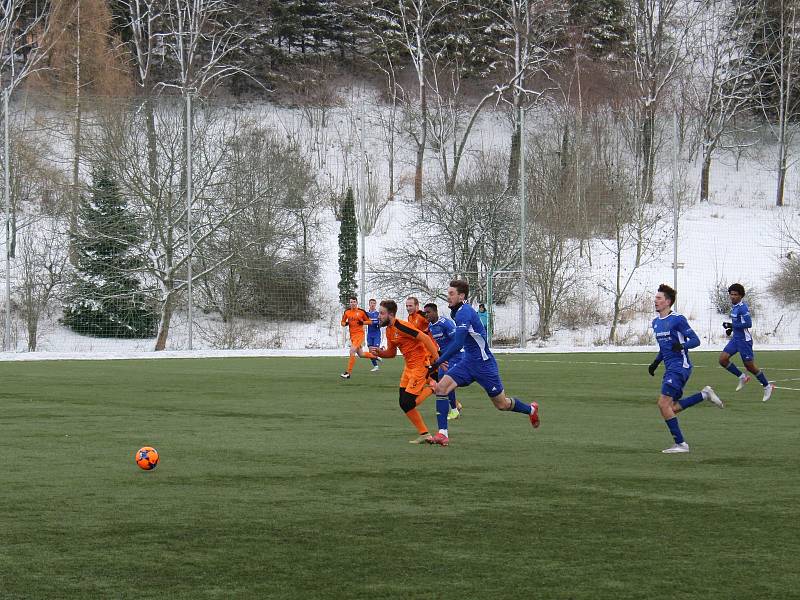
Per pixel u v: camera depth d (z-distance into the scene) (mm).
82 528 9781
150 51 75562
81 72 71938
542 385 29531
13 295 54094
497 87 81375
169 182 52188
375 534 9555
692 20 88438
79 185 53594
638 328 59062
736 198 86875
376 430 18438
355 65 104375
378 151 92375
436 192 66250
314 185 69562
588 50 90688
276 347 52562
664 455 15148
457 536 9477
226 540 9281
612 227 60906
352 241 59562
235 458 14648
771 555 8766
